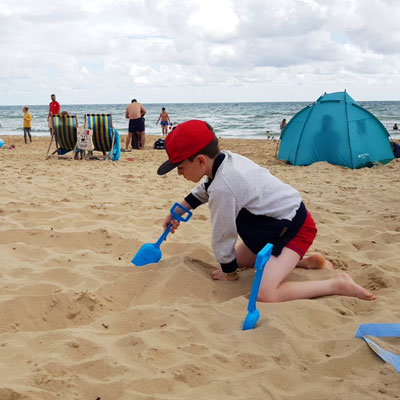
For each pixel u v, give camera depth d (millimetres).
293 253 2684
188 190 6172
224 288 2803
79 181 6750
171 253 3453
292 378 1830
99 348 2008
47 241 3596
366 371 1893
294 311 2365
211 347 2053
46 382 1752
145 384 1742
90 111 79562
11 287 2701
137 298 2721
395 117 39500
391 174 8133
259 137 23641
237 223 2740
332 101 9336
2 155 11148
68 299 2520
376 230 4094
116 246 3561
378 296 2691
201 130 2641
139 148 13672
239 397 1686
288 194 2727
